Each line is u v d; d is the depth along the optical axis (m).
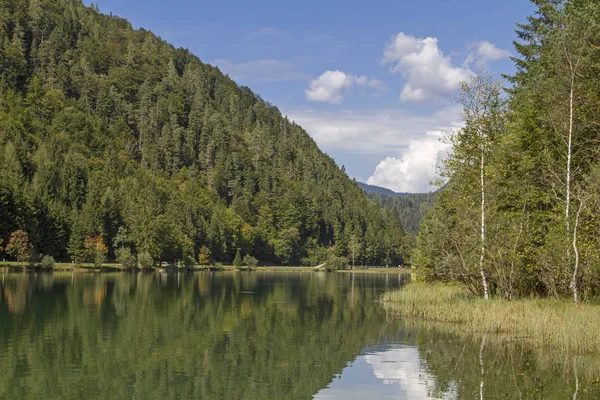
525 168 37.69
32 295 52.94
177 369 23.31
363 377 22.03
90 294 55.75
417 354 26.27
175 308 44.78
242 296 59.03
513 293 38.66
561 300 34.22
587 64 33.59
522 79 46.44
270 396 19.58
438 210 50.41
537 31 44.00
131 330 32.78
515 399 18.75
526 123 39.22
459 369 23.09
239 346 28.41
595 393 19.41
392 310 45.03
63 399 18.86
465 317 36.12
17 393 19.48
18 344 27.94
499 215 38.16
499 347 27.58
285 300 54.78
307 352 26.92
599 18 33.81
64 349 26.86
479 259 38.28
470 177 39.38
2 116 165.88
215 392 20.06
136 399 19.08
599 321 26.72
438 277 47.06
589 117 35.50
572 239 32.31
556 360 24.53
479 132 38.31
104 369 23.12
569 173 32.78
